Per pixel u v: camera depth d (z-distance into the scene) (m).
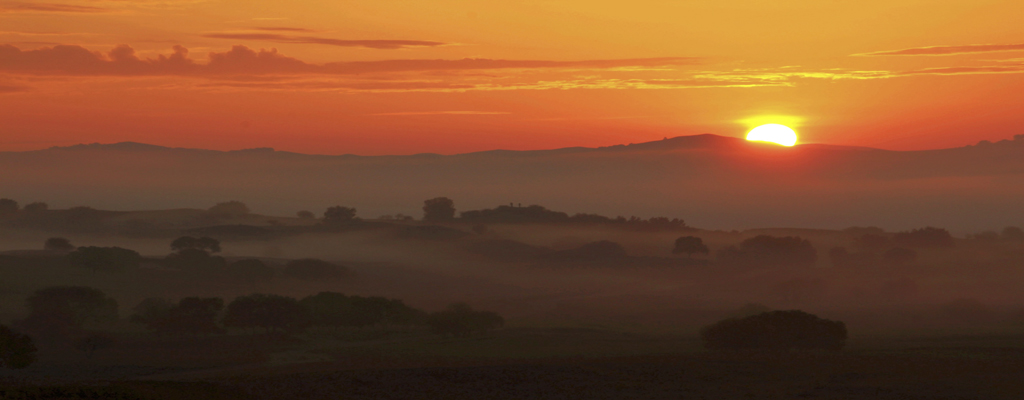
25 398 162.50
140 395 181.62
